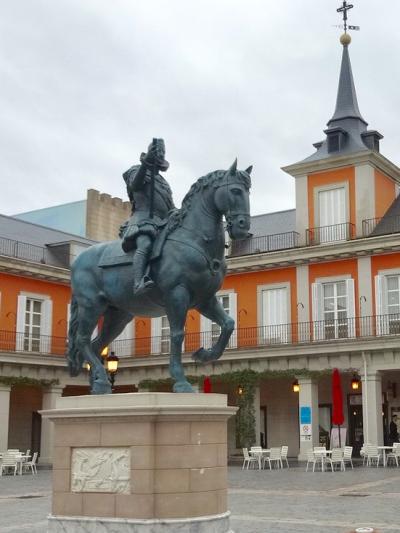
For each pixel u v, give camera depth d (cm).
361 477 2067
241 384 3117
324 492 1652
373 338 2839
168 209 867
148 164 848
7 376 3045
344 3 3650
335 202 3259
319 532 1030
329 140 3350
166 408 755
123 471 765
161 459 757
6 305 3156
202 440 779
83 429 793
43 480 2134
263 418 3431
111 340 919
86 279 894
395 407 3125
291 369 3031
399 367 2806
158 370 3344
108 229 4881
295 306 3191
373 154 3167
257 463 2831
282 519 1182
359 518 1192
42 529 1073
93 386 872
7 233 3519
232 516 1224
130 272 845
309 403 2959
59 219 4878
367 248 3006
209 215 812
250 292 3319
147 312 868
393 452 2594
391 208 3322
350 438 3219
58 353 3331
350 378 3256
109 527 752
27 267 3216
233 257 3344
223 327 836
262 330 3241
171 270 800
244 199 792
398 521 1152
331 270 3127
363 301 3019
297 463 2839
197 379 3216
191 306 828
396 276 2973
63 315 3419
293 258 3183
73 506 785
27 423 3419
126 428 769
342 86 3547
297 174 3366
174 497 752
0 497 1630
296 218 3331
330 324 3080
